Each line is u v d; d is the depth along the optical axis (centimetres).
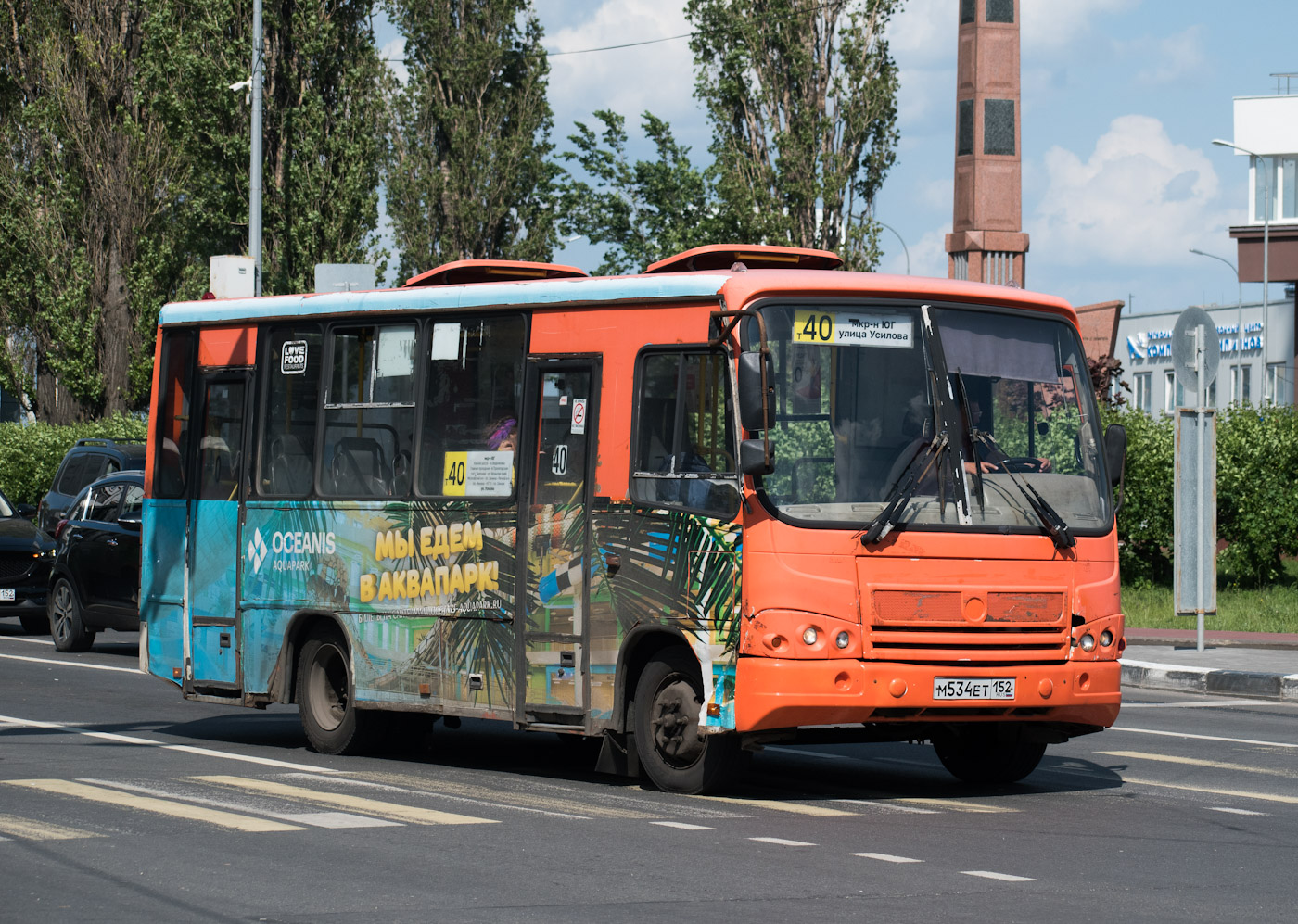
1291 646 2833
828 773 1545
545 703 1434
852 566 1280
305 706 1666
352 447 1636
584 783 1435
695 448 1330
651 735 1366
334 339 1667
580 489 1415
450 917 894
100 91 5650
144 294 5656
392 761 1603
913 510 1305
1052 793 1413
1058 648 1345
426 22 6531
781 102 5038
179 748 1655
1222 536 3794
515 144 6569
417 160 6594
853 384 1317
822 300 1323
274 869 1018
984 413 1355
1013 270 5031
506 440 1488
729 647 1288
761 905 930
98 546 2759
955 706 1294
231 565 1747
